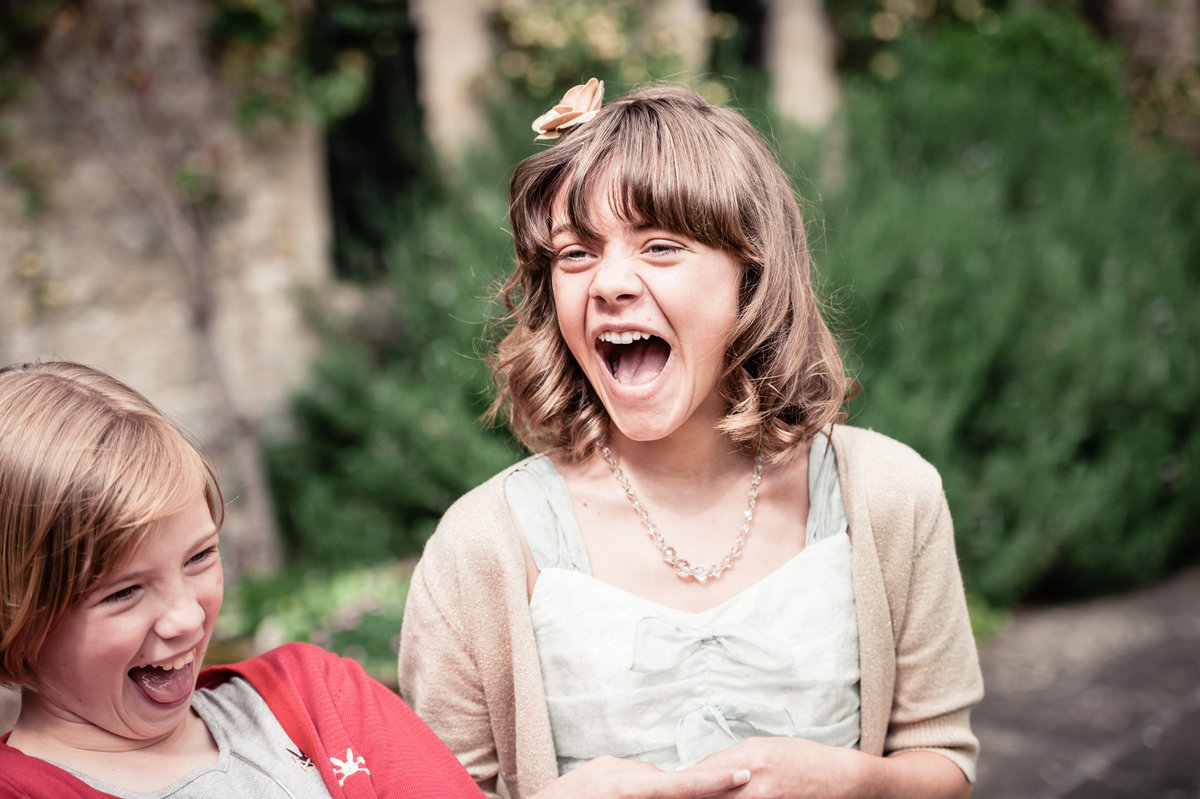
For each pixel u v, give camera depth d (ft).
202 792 3.32
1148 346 16.31
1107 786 10.41
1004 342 15.35
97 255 14.25
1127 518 16.29
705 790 3.58
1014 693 12.71
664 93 4.22
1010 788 10.41
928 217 15.80
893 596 4.35
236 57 15.11
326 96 15.81
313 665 3.93
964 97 20.30
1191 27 25.58
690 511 4.34
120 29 13.93
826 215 14.85
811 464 4.48
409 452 14.98
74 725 3.22
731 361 4.22
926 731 4.45
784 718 3.97
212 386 15.29
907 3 22.52
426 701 4.33
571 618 4.09
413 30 17.16
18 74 13.47
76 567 2.98
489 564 4.18
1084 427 15.60
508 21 17.61
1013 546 14.56
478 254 14.48
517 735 4.07
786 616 4.12
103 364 14.33
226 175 15.24
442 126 17.43
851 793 3.82
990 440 15.67
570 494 4.41
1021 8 24.11
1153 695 12.53
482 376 13.76
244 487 14.85
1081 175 19.27
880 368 14.53
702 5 20.13
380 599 12.14
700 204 3.83
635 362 4.25
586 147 3.96
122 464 3.05
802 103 22.09
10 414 3.10
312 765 3.61
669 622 4.01
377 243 17.44
